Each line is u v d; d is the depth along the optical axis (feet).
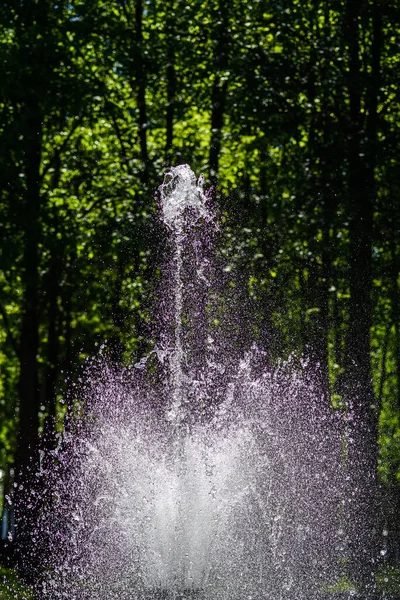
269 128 57.11
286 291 56.08
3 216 54.80
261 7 58.85
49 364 63.57
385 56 60.44
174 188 42.24
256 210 57.62
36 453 55.21
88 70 59.57
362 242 55.01
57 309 64.59
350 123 57.26
